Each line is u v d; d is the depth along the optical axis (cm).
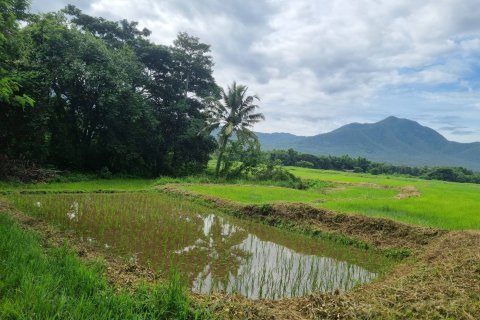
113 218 1334
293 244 1221
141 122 3122
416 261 1031
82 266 646
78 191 2012
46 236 923
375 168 7925
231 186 2578
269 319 559
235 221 1530
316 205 1681
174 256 954
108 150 2967
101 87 2664
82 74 2553
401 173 8256
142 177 3291
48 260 668
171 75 3609
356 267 1002
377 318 578
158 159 3491
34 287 518
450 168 7306
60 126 2722
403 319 581
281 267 945
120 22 3544
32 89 2220
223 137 3381
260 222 1529
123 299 527
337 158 8369
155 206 1697
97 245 980
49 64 2473
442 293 679
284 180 3425
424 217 1523
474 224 1375
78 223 1209
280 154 7838
